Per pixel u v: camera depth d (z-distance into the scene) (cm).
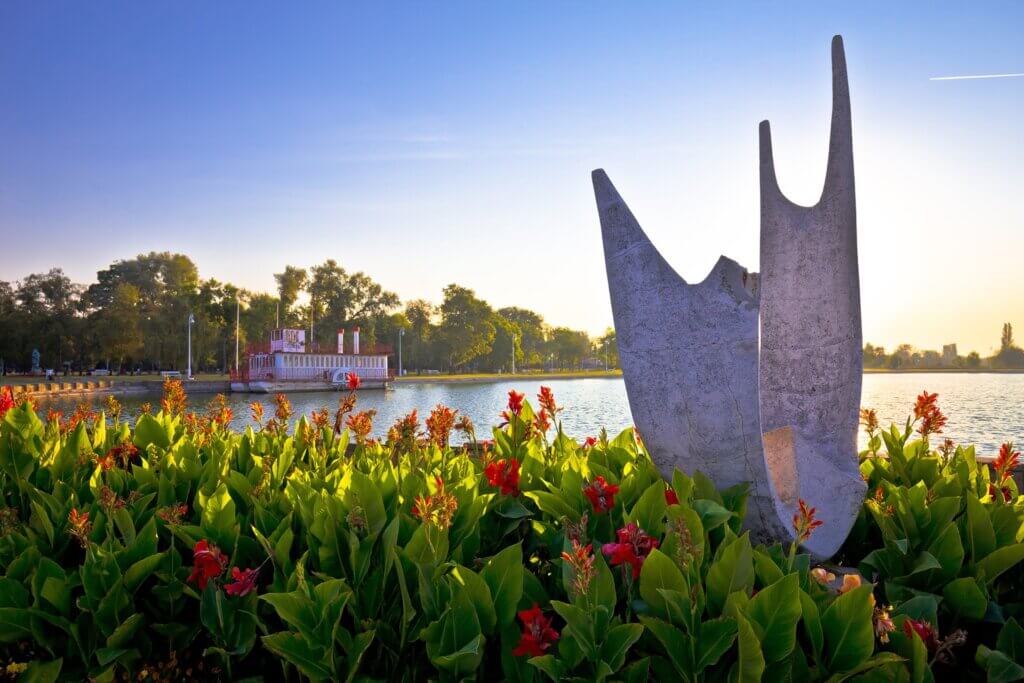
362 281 9425
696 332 337
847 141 392
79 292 7494
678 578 231
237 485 353
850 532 376
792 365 405
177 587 293
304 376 5750
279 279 8700
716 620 220
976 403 2384
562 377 10238
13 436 388
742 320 326
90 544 284
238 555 297
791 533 329
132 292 6738
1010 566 286
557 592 292
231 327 7794
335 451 500
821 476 373
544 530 329
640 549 246
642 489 337
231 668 280
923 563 295
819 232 400
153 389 4894
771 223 413
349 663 244
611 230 368
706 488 316
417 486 330
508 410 456
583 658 229
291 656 238
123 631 272
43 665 267
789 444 393
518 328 11962
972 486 380
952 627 277
